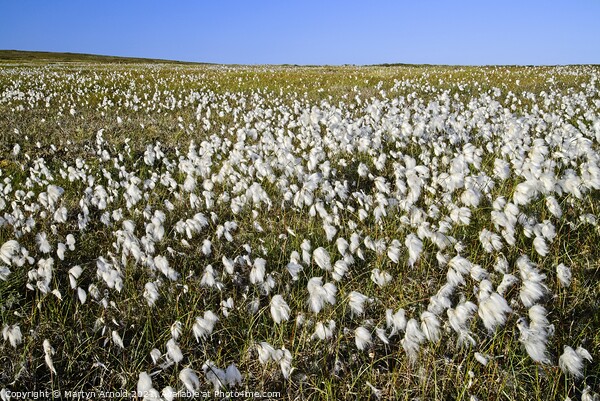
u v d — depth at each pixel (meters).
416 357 2.79
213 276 3.49
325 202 5.62
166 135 9.98
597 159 5.46
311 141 8.43
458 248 3.63
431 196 5.37
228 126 10.82
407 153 7.86
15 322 3.47
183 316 3.41
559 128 8.20
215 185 6.42
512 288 3.41
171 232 4.95
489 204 4.88
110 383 3.01
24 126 10.32
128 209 5.38
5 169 7.32
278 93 17.55
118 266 3.89
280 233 4.86
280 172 6.84
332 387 2.93
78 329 3.46
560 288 3.60
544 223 3.76
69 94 16.83
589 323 3.29
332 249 4.34
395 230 4.58
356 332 2.55
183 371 2.31
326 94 16.62
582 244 4.22
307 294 3.75
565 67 31.41
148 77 25.41
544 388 2.85
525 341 2.41
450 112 11.99
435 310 2.77
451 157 7.02
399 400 2.84
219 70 34.12
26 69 33.81
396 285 3.81
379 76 23.44
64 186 6.52
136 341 3.39
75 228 5.18
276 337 3.28
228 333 3.39
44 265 3.41
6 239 4.69
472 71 26.39
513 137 6.99
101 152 8.24
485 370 2.89
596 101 11.62
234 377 2.39
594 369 2.90
